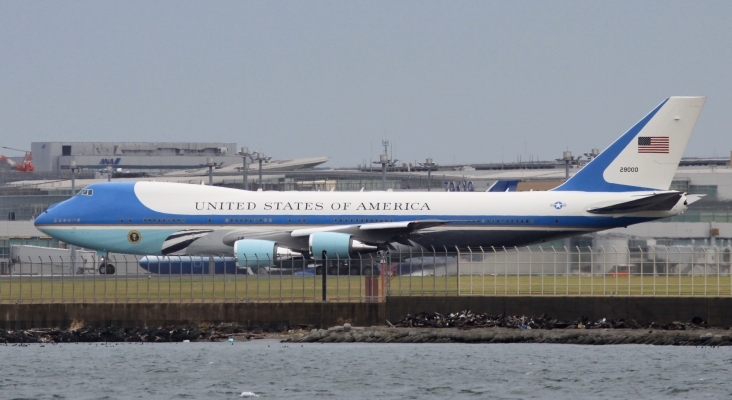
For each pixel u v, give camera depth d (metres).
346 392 197.25
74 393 198.25
